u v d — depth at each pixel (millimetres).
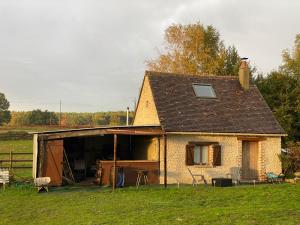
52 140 23953
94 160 30828
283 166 27531
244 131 26906
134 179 24953
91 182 25781
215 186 23594
